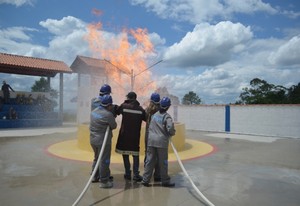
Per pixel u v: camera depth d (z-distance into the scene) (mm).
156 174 5426
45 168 6496
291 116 14508
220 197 4582
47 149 9227
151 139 5012
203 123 18375
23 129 18297
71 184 5223
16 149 9289
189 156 8211
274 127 15062
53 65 22172
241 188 5090
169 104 5117
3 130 17438
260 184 5355
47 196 4555
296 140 12945
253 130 15906
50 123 21719
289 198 4566
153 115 5195
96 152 5297
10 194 4652
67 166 6695
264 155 8594
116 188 4977
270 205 4250
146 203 4254
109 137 5062
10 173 6035
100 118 5043
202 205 4191
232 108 16922
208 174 6102
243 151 9375
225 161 7574
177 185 5207
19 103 22438
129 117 5410
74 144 10250
